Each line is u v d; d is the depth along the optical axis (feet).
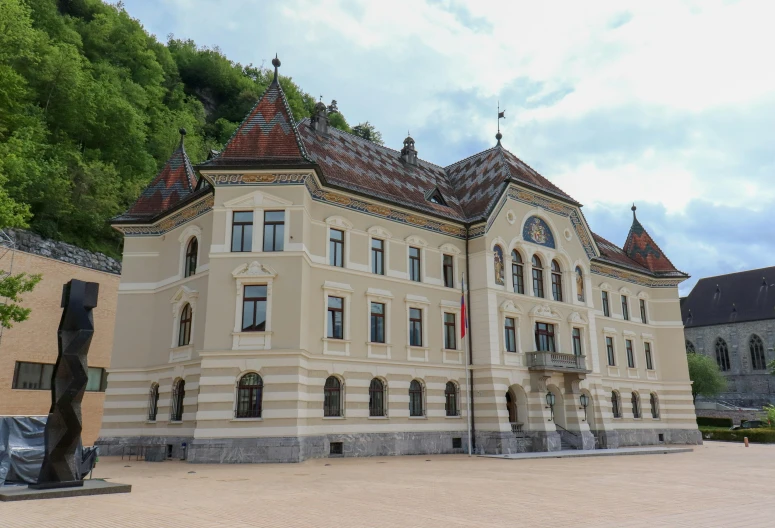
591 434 123.95
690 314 357.00
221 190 95.30
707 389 267.18
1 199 83.30
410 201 115.96
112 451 103.04
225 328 89.81
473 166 142.31
